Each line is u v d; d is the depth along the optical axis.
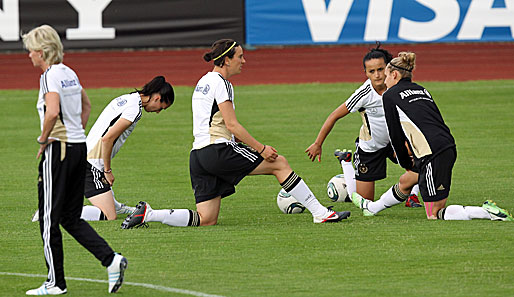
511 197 27.02
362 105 25.48
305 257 18.97
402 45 82.62
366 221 23.34
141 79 68.56
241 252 19.56
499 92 56.50
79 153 16.20
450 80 64.81
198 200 22.92
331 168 34.00
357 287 16.44
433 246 19.72
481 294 15.82
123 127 24.17
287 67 73.75
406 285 16.53
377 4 77.50
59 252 16.02
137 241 20.83
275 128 44.75
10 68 74.25
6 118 49.34
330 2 77.56
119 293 16.19
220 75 22.67
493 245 19.72
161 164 35.38
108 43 77.06
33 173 33.25
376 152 26.53
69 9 76.44
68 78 16.06
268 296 15.86
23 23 76.06
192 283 16.89
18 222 23.80
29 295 16.03
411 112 23.16
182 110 51.31
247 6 77.44
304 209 25.33
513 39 77.50
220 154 22.30
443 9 77.25
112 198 24.70
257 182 31.06
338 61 76.50
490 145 38.75
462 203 26.09
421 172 23.28
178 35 77.31
